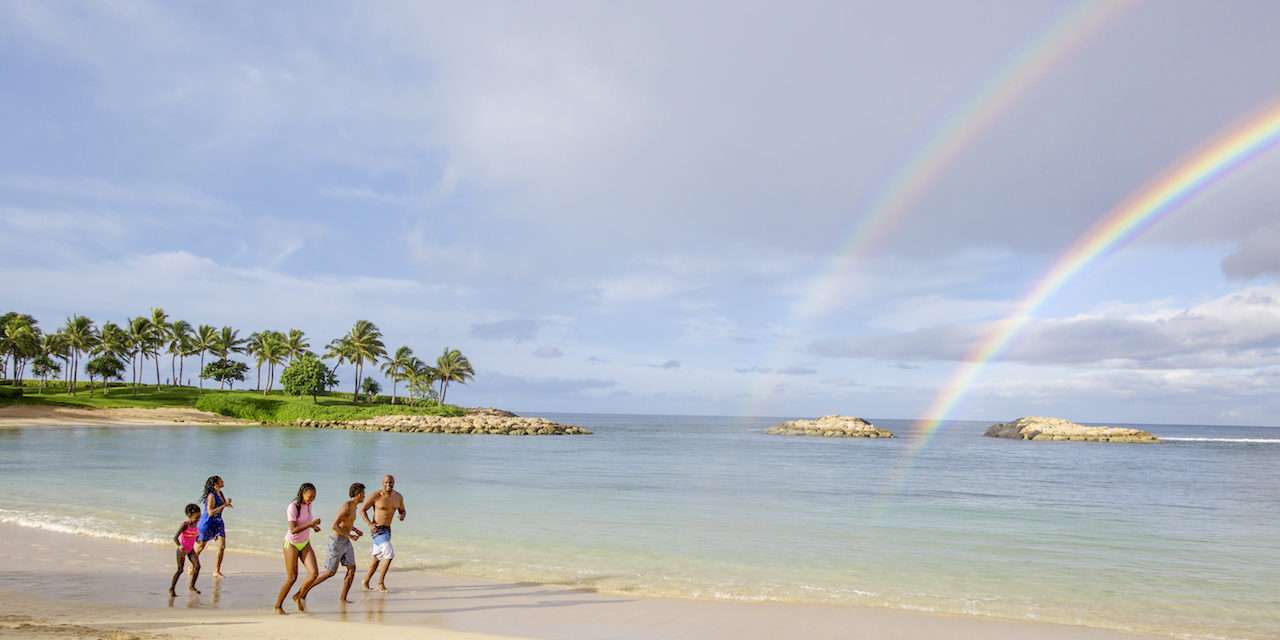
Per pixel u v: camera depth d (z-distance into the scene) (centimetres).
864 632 1242
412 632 1142
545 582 1568
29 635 1050
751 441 12369
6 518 2234
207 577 1541
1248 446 13388
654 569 1730
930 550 2081
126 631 1100
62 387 13762
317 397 13825
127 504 2575
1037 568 1848
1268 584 1692
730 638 1183
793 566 1805
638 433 15975
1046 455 9200
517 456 6600
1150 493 4222
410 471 4619
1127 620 1366
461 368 14250
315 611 1289
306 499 1312
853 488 4141
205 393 13688
